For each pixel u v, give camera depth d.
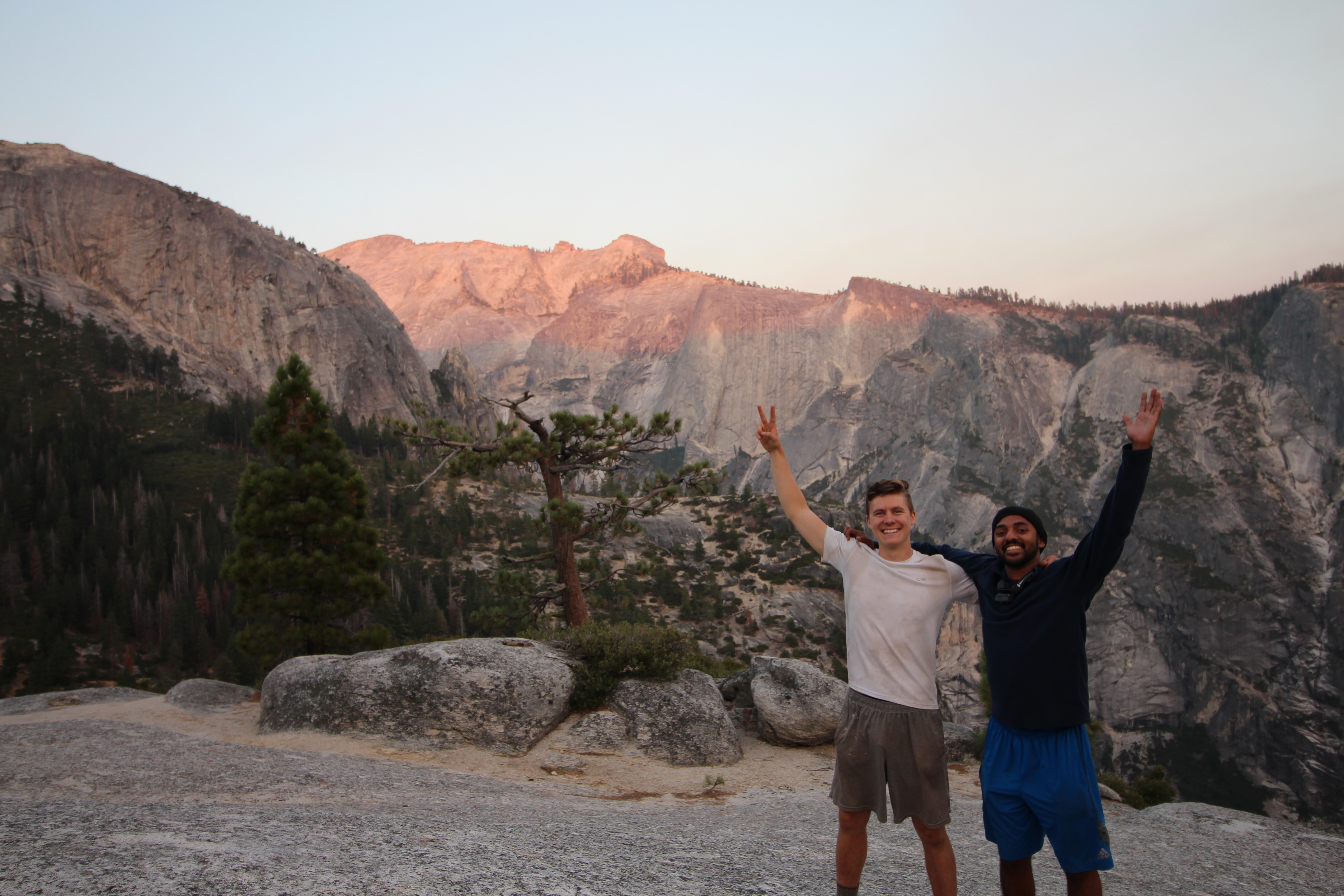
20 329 182.75
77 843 4.17
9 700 18.70
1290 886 6.90
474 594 101.12
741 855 6.28
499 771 12.39
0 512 115.44
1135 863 7.42
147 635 99.06
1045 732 4.26
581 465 23.14
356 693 14.27
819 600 116.62
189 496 137.25
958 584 4.57
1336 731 195.50
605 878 4.64
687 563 121.25
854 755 4.46
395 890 3.77
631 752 13.88
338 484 23.78
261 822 5.49
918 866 6.62
